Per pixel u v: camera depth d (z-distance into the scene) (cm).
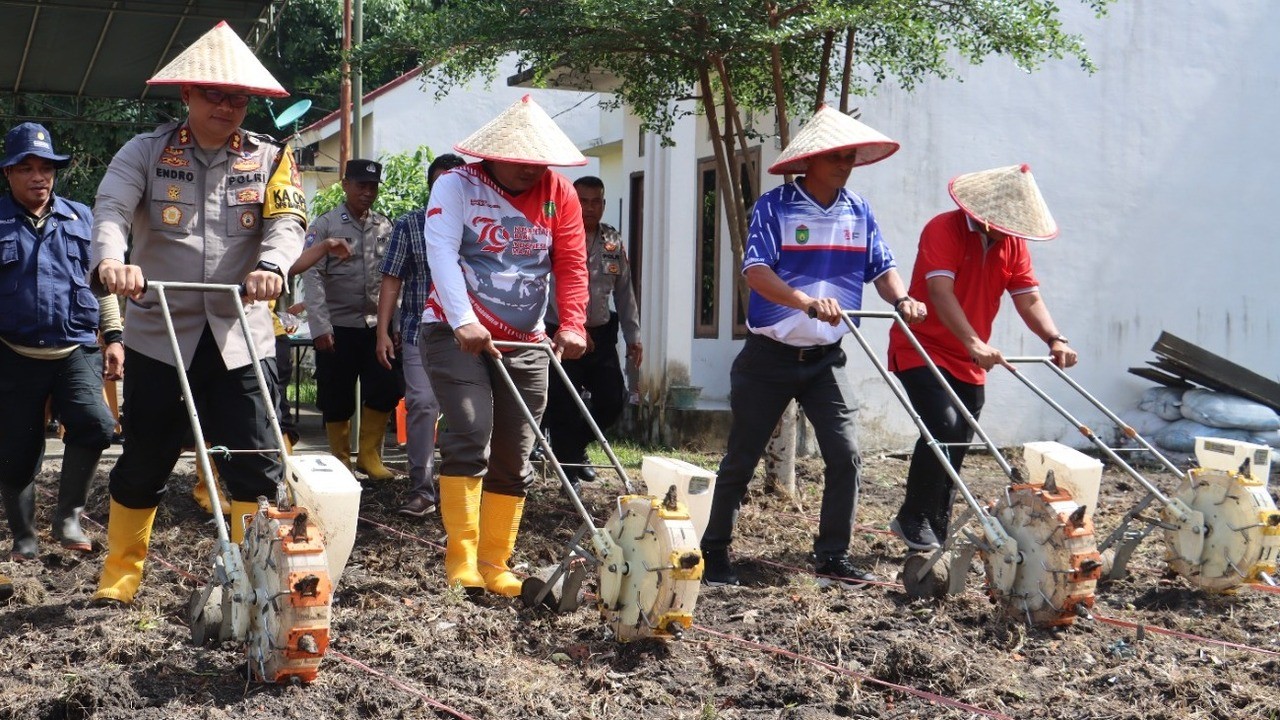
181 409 496
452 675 436
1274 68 1219
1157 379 1157
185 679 419
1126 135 1176
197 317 491
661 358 1157
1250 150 1215
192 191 489
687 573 444
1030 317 650
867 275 625
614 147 1606
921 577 563
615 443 1156
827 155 587
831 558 613
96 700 392
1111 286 1178
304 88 2536
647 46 776
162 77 471
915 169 1094
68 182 2189
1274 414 1101
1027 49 778
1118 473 1052
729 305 1231
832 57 905
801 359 595
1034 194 628
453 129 1905
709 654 463
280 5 1069
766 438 600
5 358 590
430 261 512
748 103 919
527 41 765
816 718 411
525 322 532
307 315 838
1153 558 686
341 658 445
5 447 592
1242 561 573
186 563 611
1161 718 416
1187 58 1192
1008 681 450
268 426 500
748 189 1189
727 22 723
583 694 424
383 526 715
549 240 535
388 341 761
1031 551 520
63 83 1266
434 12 796
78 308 599
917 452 661
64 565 600
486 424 535
